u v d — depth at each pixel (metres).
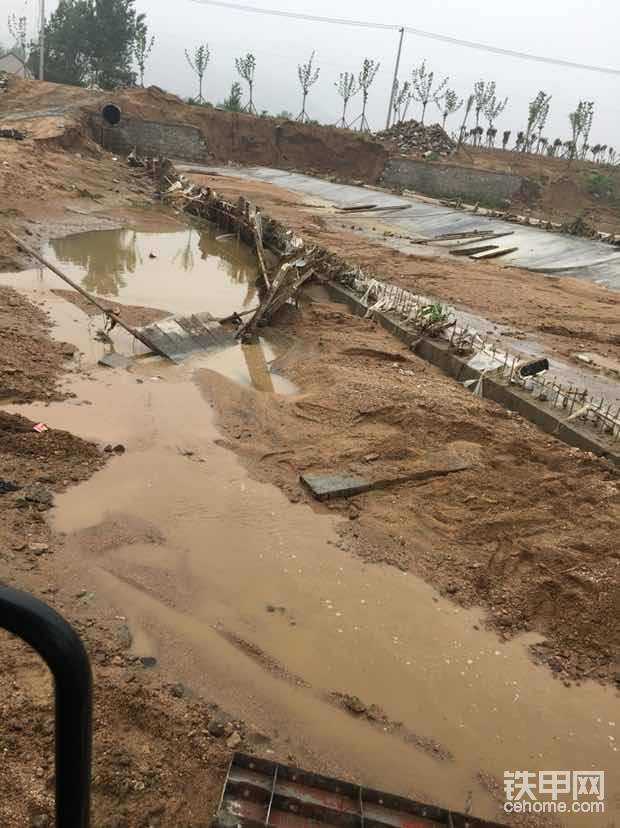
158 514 8.86
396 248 30.64
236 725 5.82
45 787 4.44
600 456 11.06
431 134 65.50
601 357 16.88
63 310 16.42
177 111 59.03
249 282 22.23
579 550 8.57
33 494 8.68
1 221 23.89
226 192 42.00
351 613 7.54
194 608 7.31
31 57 73.31
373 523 9.12
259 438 11.27
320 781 4.90
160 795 4.79
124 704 5.50
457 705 6.52
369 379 13.53
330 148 63.22
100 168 38.94
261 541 8.59
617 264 28.75
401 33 72.88
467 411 12.34
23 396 11.54
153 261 23.61
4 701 5.07
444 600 7.89
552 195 57.66
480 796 5.63
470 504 9.57
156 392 12.57
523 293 23.14
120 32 70.06
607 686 6.95
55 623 1.64
